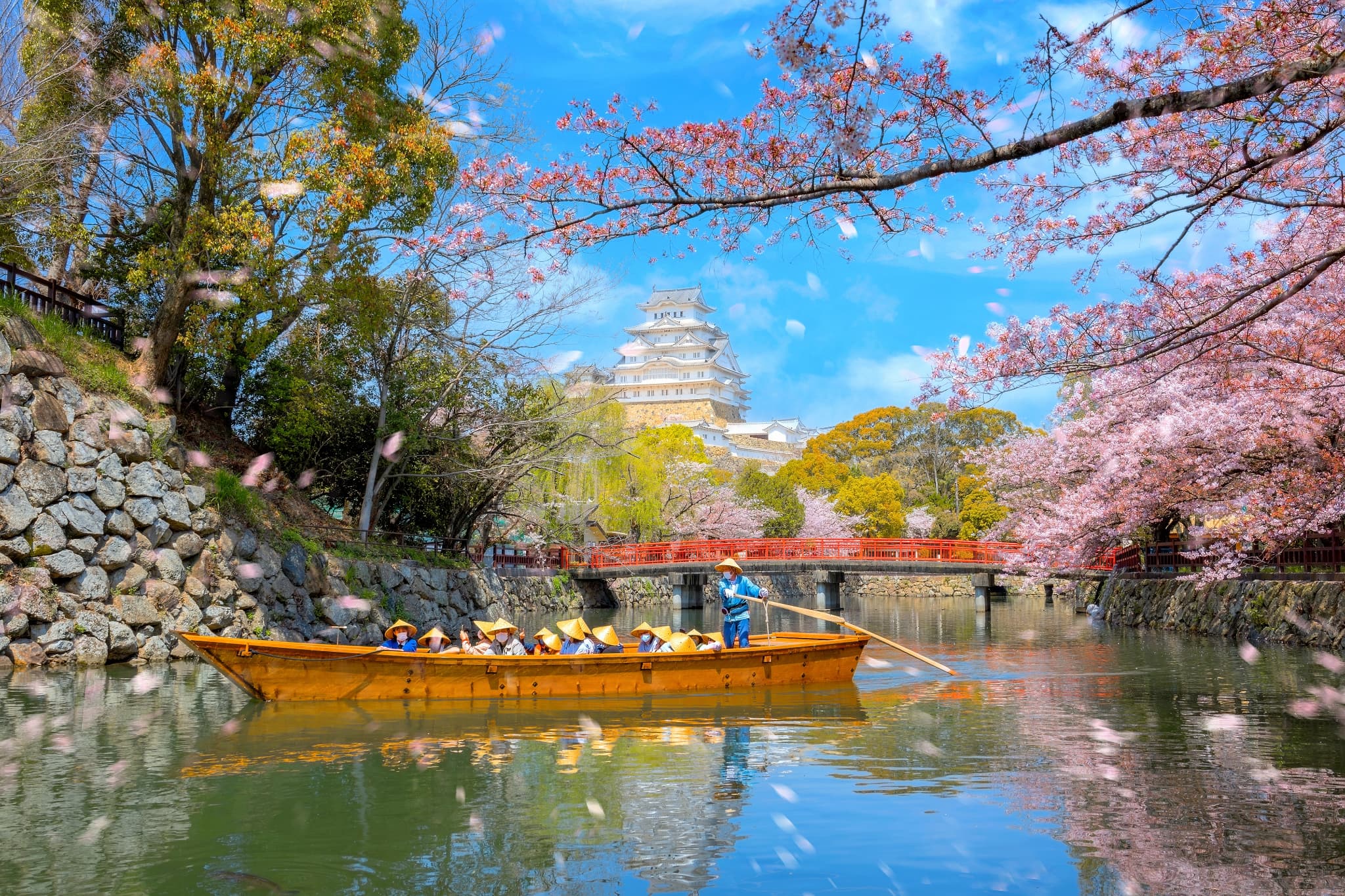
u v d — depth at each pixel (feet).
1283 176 23.12
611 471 120.88
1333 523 50.70
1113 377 42.27
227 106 49.96
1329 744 26.30
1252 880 15.67
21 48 48.26
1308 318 34.99
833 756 25.35
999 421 193.77
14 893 15.46
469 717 30.99
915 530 176.24
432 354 67.97
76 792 21.48
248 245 47.26
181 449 50.67
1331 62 13.98
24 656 39.96
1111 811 19.75
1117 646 58.34
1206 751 25.57
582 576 115.55
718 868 16.63
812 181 17.42
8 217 47.88
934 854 17.20
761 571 111.86
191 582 47.78
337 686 33.06
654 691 35.53
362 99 49.14
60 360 45.39
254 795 21.22
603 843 17.93
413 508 77.92
